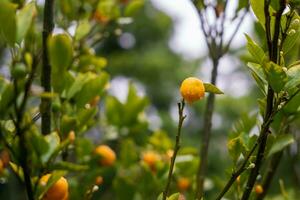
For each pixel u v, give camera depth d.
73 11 1.56
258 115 1.30
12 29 0.97
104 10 1.64
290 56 1.29
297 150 1.58
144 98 1.67
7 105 0.95
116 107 1.66
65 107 1.21
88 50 1.52
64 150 1.24
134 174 1.62
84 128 1.30
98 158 1.41
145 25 6.57
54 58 1.01
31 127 0.99
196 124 6.09
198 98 1.03
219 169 5.39
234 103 5.87
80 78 1.21
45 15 1.18
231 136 1.31
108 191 2.19
